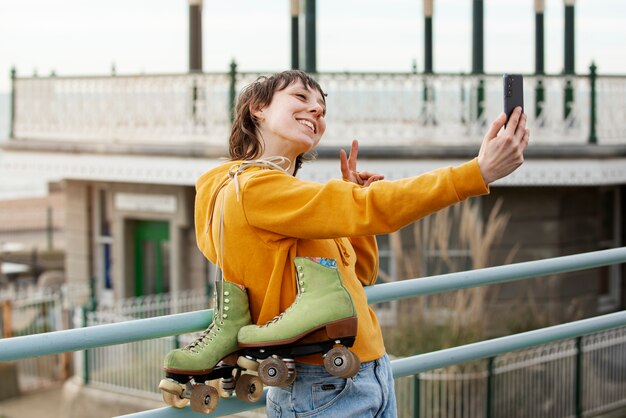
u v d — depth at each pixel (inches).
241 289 105.3
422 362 137.5
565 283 624.4
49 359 677.9
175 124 619.8
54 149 680.4
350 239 121.0
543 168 597.9
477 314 510.3
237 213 104.2
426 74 581.0
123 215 693.3
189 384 104.7
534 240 627.5
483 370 449.4
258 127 114.1
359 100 576.7
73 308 661.9
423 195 97.9
